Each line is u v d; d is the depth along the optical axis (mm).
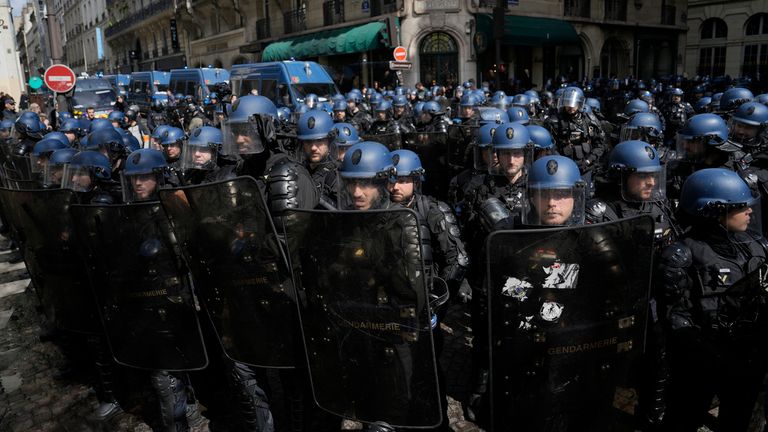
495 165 3926
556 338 2242
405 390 2436
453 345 4613
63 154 4391
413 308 2346
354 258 2379
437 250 3010
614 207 3322
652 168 3131
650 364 2994
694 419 2840
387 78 21203
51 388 4305
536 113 8547
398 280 2340
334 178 3799
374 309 2395
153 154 3584
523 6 22172
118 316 3164
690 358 2658
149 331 3125
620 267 2244
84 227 3098
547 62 24422
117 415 3859
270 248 2701
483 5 20844
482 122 5723
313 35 24297
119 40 49469
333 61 24281
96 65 58719
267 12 27844
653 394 3025
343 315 2449
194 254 2883
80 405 4027
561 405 2305
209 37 33312
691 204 2658
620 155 3205
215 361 3830
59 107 12602
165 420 3271
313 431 3568
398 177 2898
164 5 36156
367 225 2338
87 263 3180
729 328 2584
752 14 27312
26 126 7484
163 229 2986
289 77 14789
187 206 2797
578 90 5953
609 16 25719
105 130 4723
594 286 2230
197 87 19359
